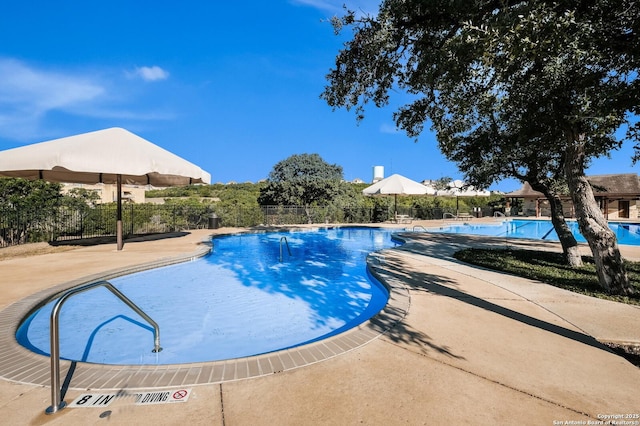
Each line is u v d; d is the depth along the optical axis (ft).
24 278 21.59
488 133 27.25
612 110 11.03
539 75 13.15
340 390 8.77
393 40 19.49
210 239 45.93
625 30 11.05
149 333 15.99
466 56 13.80
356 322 17.88
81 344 14.51
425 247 38.06
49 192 47.16
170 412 7.81
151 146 33.01
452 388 8.84
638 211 104.12
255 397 8.45
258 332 16.40
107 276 23.31
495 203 124.47
